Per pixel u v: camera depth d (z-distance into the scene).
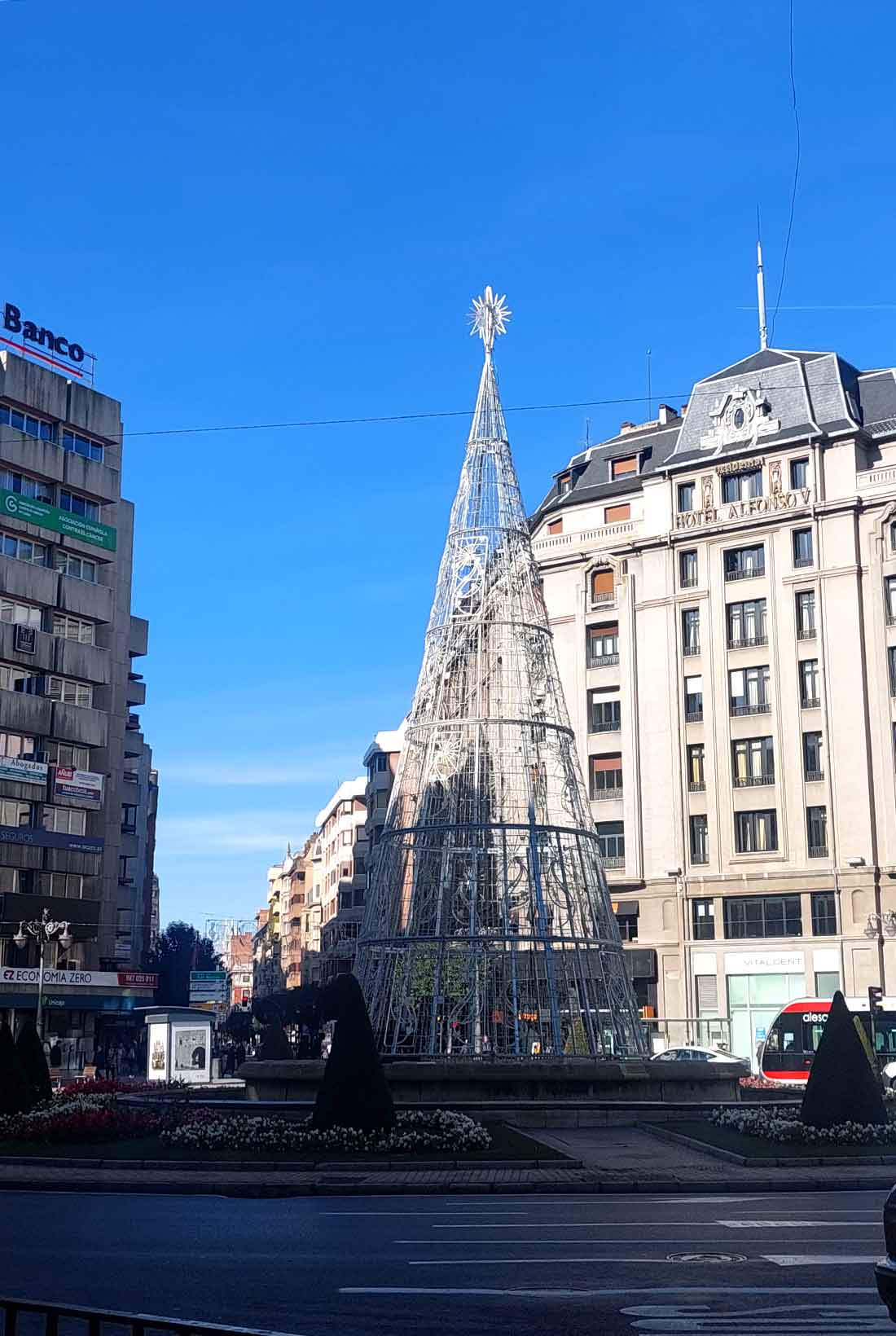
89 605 69.56
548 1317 11.48
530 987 36.84
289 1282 13.13
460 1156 24.80
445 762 37.78
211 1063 51.12
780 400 68.81
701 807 68.00
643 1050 37.22
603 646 73.19
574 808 38.16
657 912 68.25
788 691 65.88
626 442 76.94
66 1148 26.62
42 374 68.25
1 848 63.72
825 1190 21.80
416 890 36.91
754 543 68.00
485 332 41.72
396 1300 12.23
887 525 64.56
